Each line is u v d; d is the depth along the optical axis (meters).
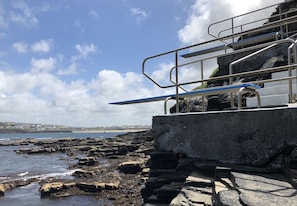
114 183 23.98
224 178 3.76
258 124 4.02
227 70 9.88
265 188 3.06
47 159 50.38
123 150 51.03
